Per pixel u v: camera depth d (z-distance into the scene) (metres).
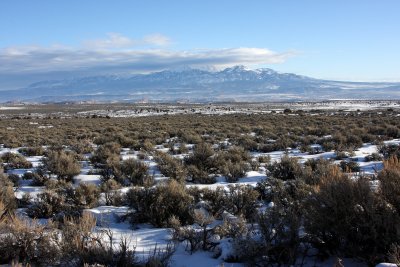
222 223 7.21
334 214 5.31
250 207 8.32
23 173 15.38
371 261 4.93
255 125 42.22
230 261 5.52
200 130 34.16
